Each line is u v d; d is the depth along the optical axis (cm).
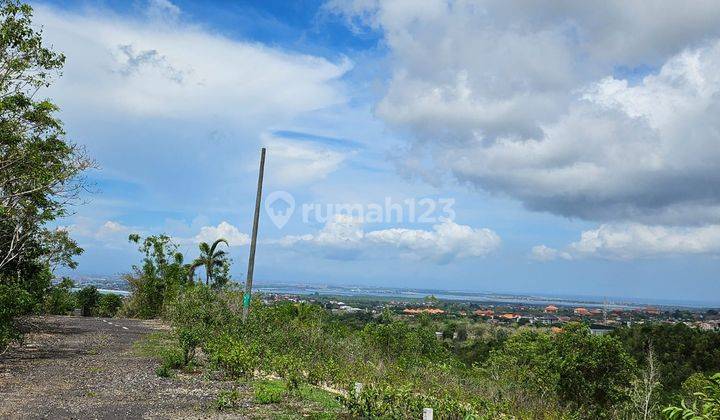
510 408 1216
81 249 2598
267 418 945
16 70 1841
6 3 1797
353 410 983
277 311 2017
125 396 1111
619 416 1248
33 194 2058
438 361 1812
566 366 1310
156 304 4100
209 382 1303
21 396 1077
